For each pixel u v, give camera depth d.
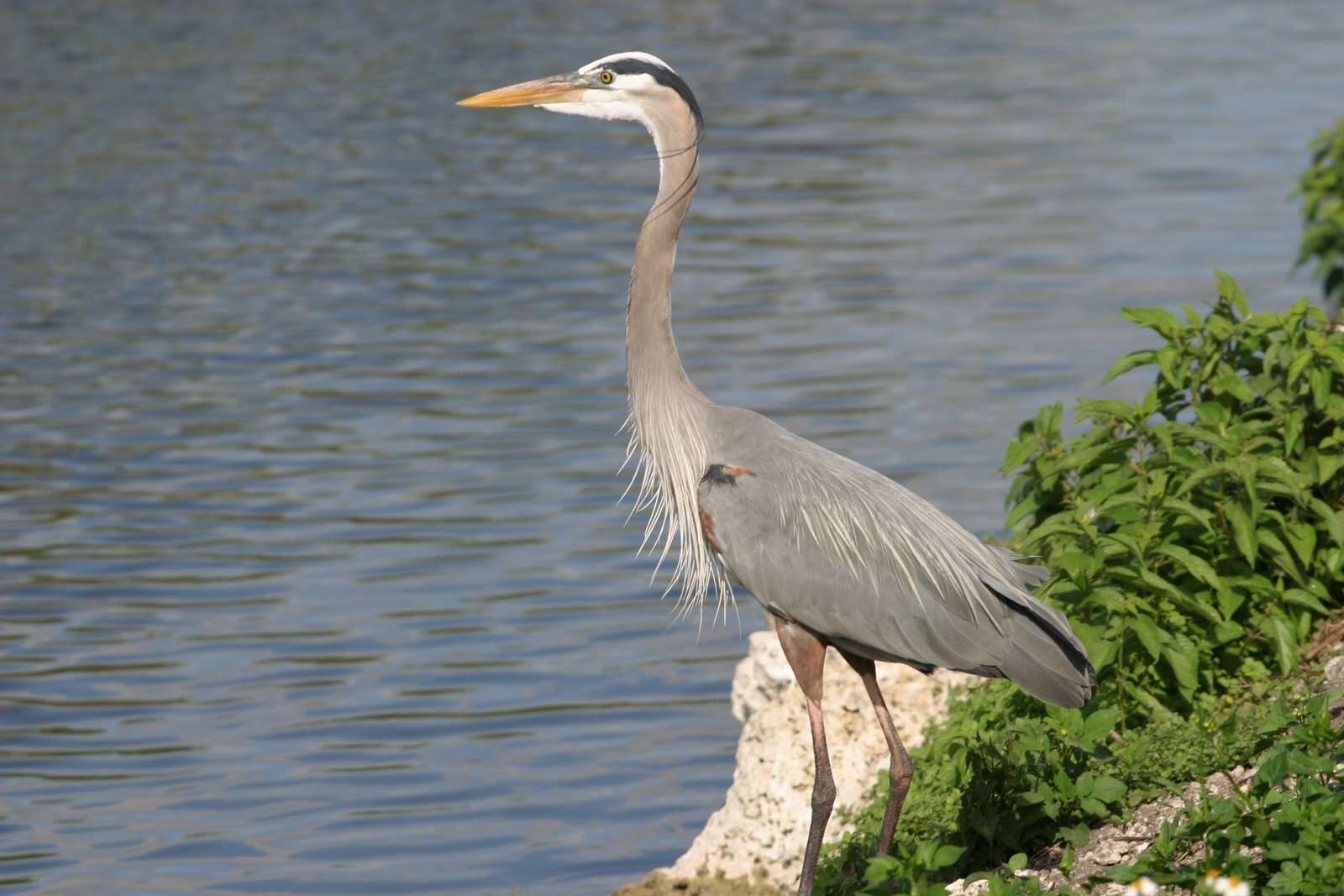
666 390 8.87
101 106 40.22
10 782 11.28
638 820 10.78
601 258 26.69
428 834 10.59
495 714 12.39
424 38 50.91
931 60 48.72
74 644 13.42
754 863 9.81
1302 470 9.27
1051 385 19.95
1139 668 9.01
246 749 11.78
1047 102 41.81
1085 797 7.64
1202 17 59.06
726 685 12.95
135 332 22.59
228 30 52.41
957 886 7.88
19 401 19.62
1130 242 27.50
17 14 54.84
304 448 18.12
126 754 11.66
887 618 7.97
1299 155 34.66
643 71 9.12
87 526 15.92
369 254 26.97
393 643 13.53
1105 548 8.87
